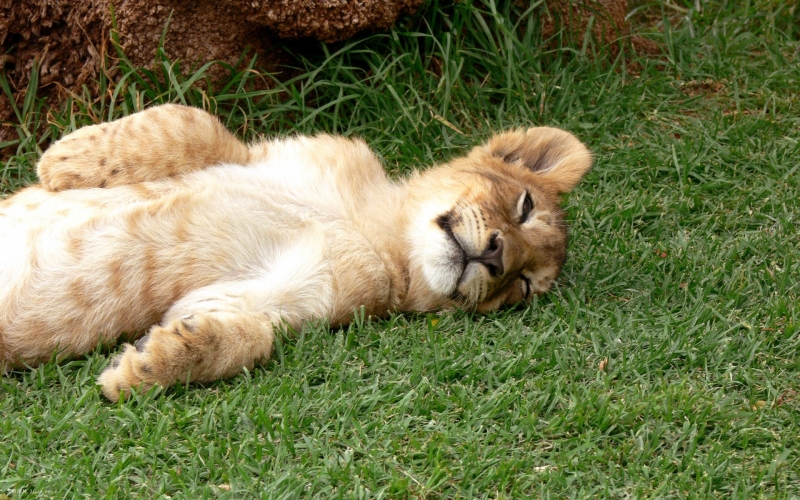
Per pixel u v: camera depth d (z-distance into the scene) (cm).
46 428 651
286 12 1016
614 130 1157
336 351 751
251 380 720
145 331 781
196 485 599
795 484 626
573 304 845
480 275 823
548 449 654
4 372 738
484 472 621
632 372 741
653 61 1259
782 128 1158
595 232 989
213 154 862
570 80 1177
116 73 1025
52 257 747
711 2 1408
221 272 796
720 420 685
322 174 862
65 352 747
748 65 1277
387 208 879
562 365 740
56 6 1017
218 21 1036
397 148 1074
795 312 819
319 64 1094
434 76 1139
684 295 875
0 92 1044
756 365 759
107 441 636
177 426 654
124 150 831
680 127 1162
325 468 611
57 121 1022
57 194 818
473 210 837
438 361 734
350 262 814
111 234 762
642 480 620
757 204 1024
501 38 1180
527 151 993
